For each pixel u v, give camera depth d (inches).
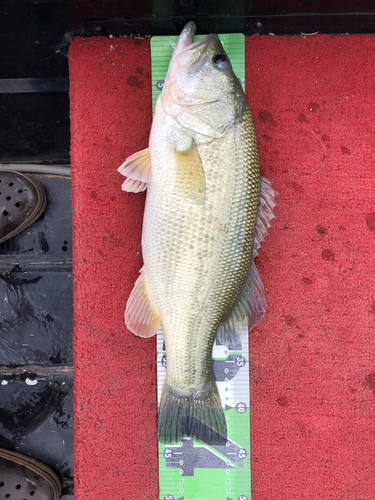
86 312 20.9
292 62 21.1
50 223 23.1
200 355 19.0
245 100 18.3
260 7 19.9
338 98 21.2
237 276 18.4
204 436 19.5
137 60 20.9
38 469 21.9
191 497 20.6
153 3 19.5
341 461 21.1
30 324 22.6
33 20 19.9
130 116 20.9
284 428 21.1
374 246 21.3
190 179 17.9
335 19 20.5
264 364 21.1
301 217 21.2
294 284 21.2
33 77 21.7
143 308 19.1
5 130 22.6
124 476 20.9
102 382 21.0
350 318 21.2
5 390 22.8
